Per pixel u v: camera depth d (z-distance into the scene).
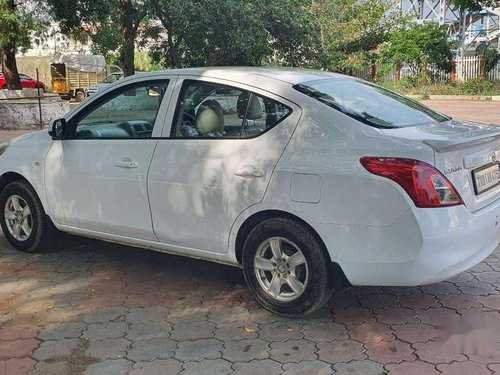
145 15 16.94
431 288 4.58
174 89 4.49
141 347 3.66
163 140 4.43
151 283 4.75
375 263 3.61
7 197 5.46
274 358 3.51
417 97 26.80
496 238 3.97
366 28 28.47
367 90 4.49
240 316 4.11
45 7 16.02
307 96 3.98
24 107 17.33
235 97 4.20
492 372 3.31
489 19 33.22
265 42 17.44
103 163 4.70
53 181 5.05
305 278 3.88
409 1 33.44
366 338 3.75
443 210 3.52
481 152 3.93
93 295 4.50
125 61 17.70
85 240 5.87
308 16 19.41
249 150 4.02
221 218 4.12
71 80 31.86
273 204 3.88
